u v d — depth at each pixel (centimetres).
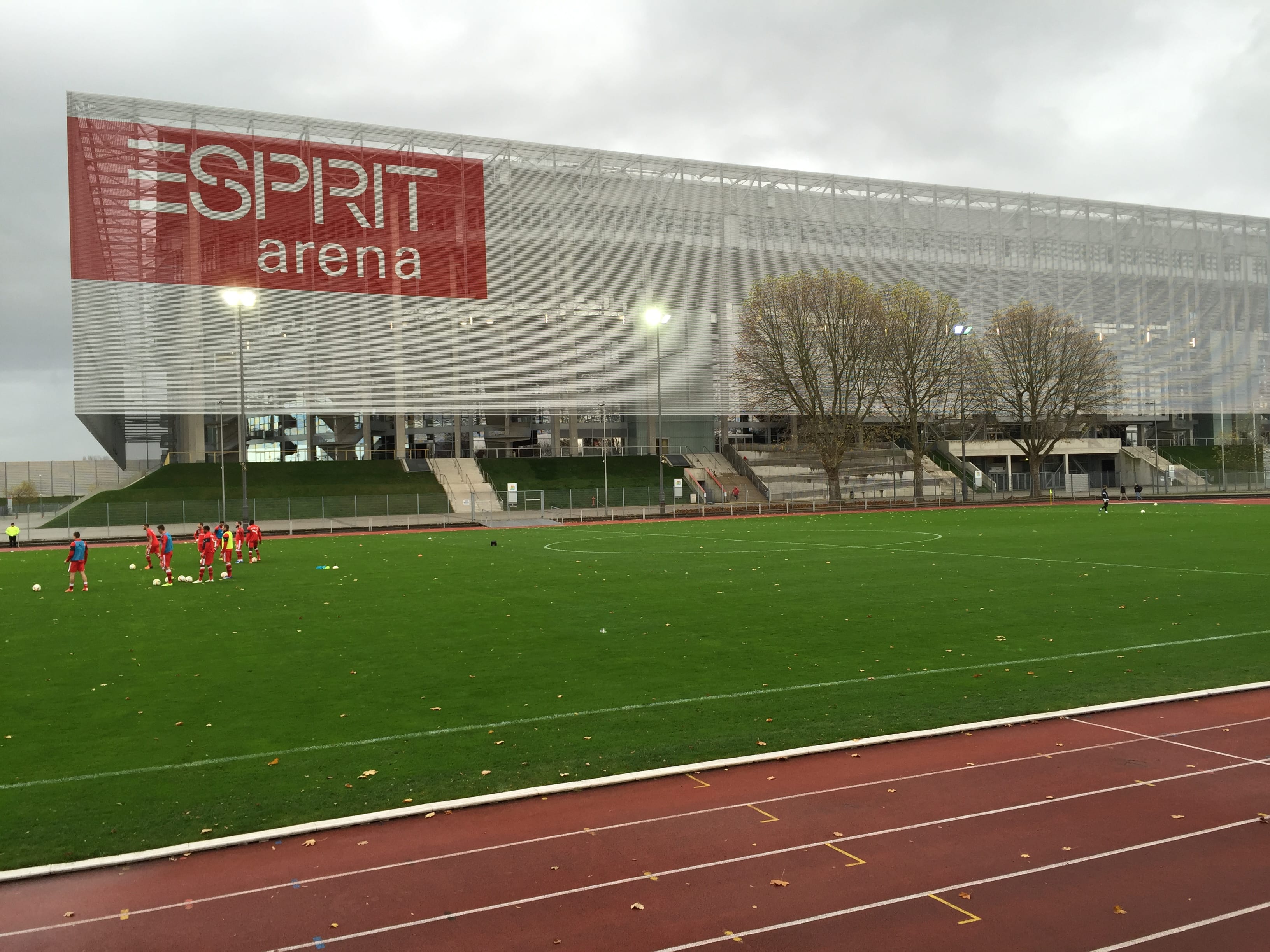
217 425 7844
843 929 614
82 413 6788
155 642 1731
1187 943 591
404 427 8038
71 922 645
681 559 3181
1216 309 10669
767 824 789
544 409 8088
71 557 2611
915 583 2391
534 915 640
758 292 7244
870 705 1182
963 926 616
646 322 8388
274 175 7231
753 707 1183
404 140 7738
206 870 722
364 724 1130
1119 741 1002
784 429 9250
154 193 6906
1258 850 723
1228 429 10631
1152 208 10394
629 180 8412
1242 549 3094
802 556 3206
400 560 3378
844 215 9244
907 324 6988
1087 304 10088
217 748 1042
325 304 7394
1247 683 1250
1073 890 664
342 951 599
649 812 820
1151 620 1770
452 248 7781
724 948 593
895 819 796
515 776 925
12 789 912
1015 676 1327
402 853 746
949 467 8894
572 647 1608
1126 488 9112
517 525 5659
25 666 1523
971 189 9650
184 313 6975
